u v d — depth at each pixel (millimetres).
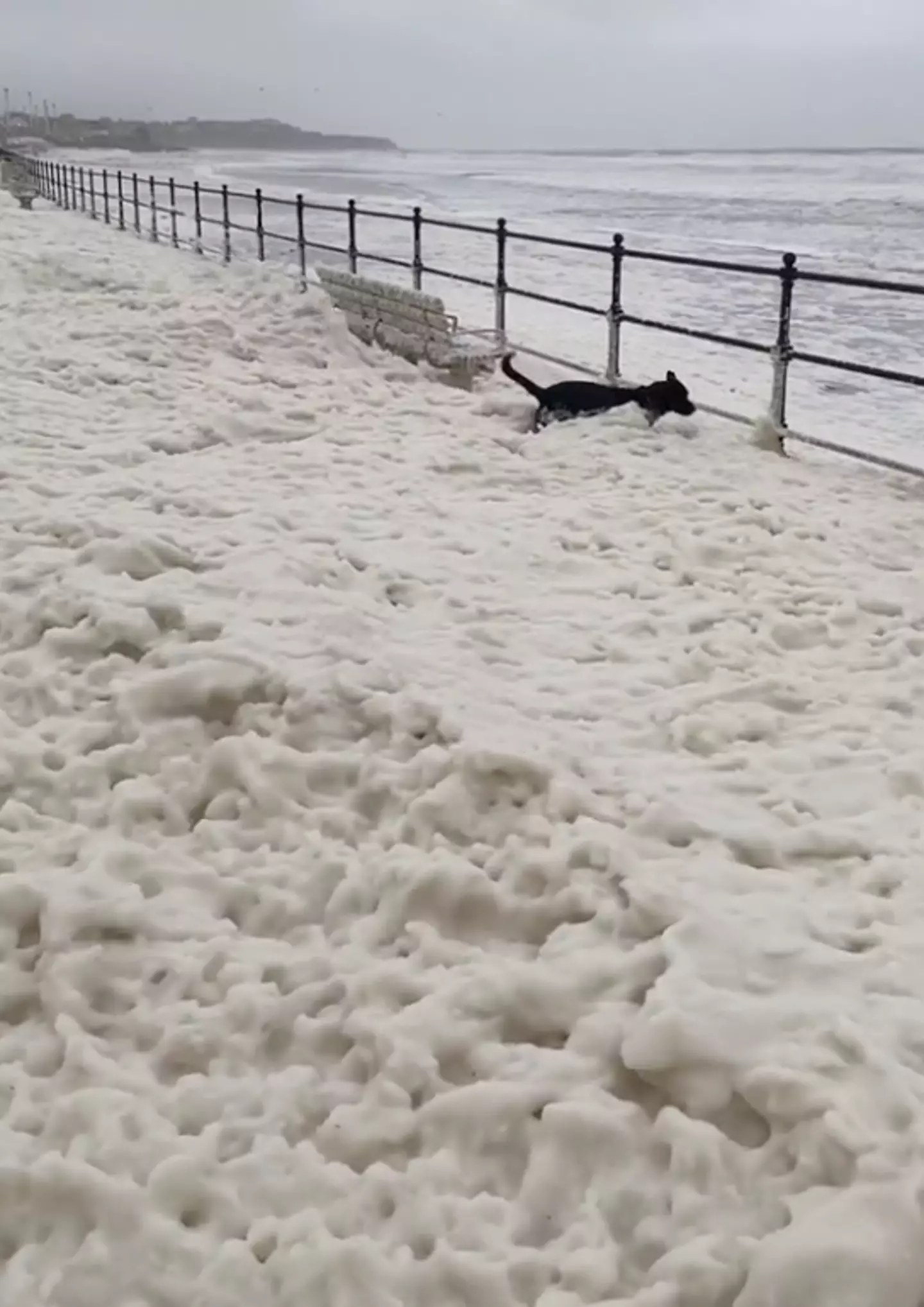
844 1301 1965
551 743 3605
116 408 7840
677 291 18344
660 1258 2115
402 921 2979
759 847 3234
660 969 2693
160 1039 2645
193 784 3543
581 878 3008
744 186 59219
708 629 4766
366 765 3498
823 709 4156
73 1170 2250
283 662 3969
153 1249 2152
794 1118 2295
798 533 5762
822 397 10555
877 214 37469
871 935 2875
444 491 6441
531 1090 2426
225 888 3125
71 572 4668
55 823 3377
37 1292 2107
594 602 4996
